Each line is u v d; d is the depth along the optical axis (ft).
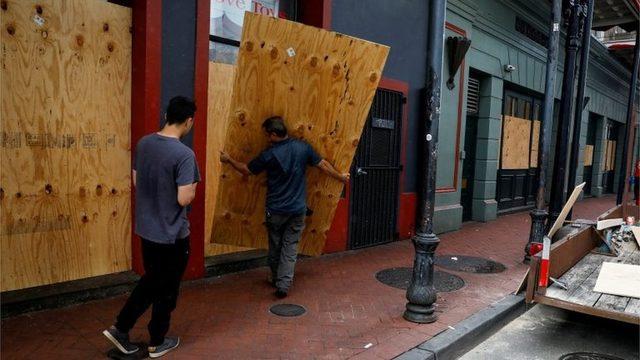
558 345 14.85
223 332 13.58
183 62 16.70
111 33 15.60
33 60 14.07
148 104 15.81
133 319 11.44
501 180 39.29
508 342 15.05
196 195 17.37
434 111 14.55
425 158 14.76
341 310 15.75
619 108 71.92
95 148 15.58
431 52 14.47
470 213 36.19
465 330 14.33
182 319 14.37
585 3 28.09
